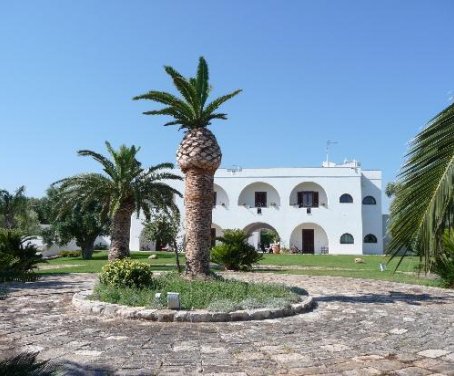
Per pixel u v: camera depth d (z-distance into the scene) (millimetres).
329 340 6812
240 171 45344
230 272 20250
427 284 14883
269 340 6766
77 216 33219
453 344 6641
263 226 48062
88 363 5543
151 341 6637
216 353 6020
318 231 45312
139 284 10523
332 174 44531
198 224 12695
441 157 2859
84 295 10336
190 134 13102
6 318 8383
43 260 18625
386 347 6422
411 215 2945
